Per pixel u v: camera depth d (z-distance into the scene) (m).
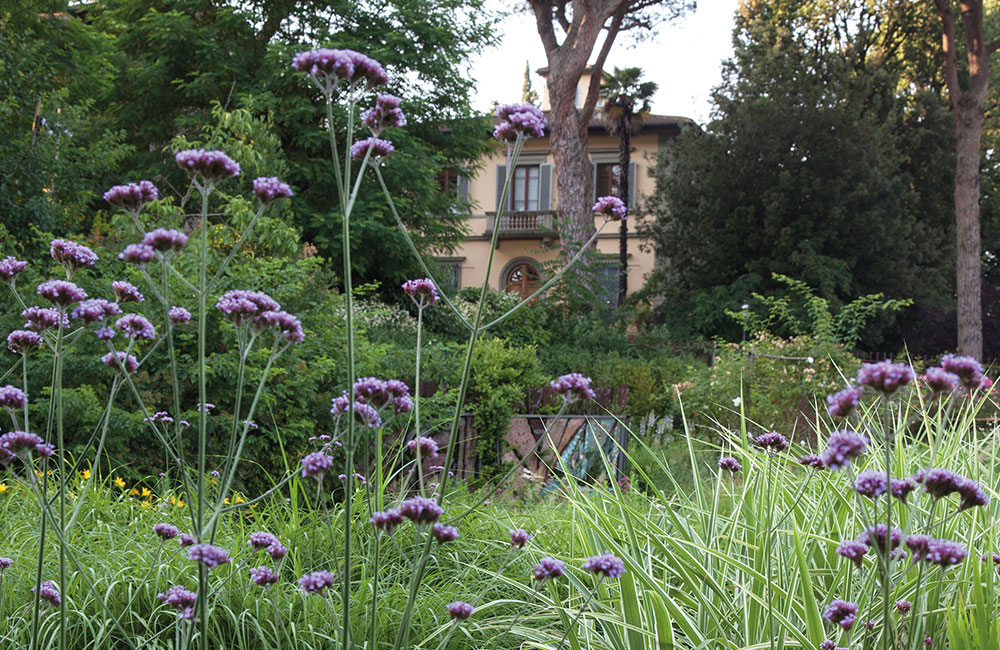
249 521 3.85
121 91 17.75
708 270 23.41
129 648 2.71
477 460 6.51
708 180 23.00
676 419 10.84
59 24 14.13
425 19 18.02
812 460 2.46
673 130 28.28
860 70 24.80
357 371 6.42
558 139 22.08
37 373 5.27
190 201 10.91
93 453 4.95
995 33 27.02
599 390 7.62
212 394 5.56
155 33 16.88
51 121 9.82
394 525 1.69
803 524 3.01
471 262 29.67
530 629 2.65
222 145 11.55
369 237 16.39
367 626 2.76
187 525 3.32
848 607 1.88
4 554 3.00
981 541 2.75
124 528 3.52
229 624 2.83
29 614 2.63
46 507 1.85
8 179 8.73
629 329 23.03
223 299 1.77
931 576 2.34
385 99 1.87
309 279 7.06
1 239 7.45
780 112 22.27
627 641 2.48
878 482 1.54
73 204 9.87
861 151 21.91
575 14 21.66
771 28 24.84
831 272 21.05
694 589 2.55
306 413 5.86
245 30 17.56
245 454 5.26
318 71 1.65
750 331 13.24
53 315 1.95
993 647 2.03
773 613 2.29
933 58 26.80
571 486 3.27
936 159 24.67
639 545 2.88
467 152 20.38
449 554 3.39
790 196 22.34
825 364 10.22
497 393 6.55
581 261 19.66
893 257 22.80
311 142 16.02
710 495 3.91
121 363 1.92
